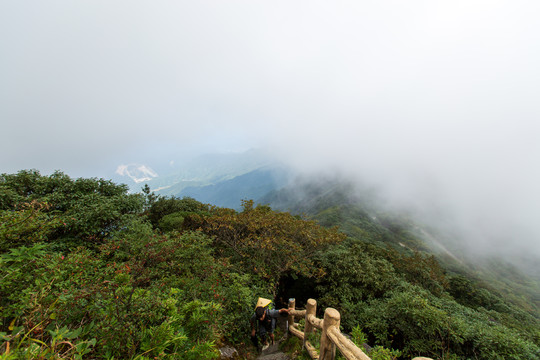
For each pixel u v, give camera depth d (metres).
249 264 7.67
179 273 4.75
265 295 6.20
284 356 3.82
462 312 6.85
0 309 1.88
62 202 7.12
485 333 5.07
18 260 2.16
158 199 13.02
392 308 6.03
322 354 2.81
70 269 2.68
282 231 8.81
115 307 2.05
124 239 4.89
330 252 9.48
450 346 5.19
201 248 5.66
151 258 4.25
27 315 1.87
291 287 9.52
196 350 2.34
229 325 4.14
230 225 8.35
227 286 4.98
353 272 8.31
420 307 5.60
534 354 4.70
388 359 3.07
